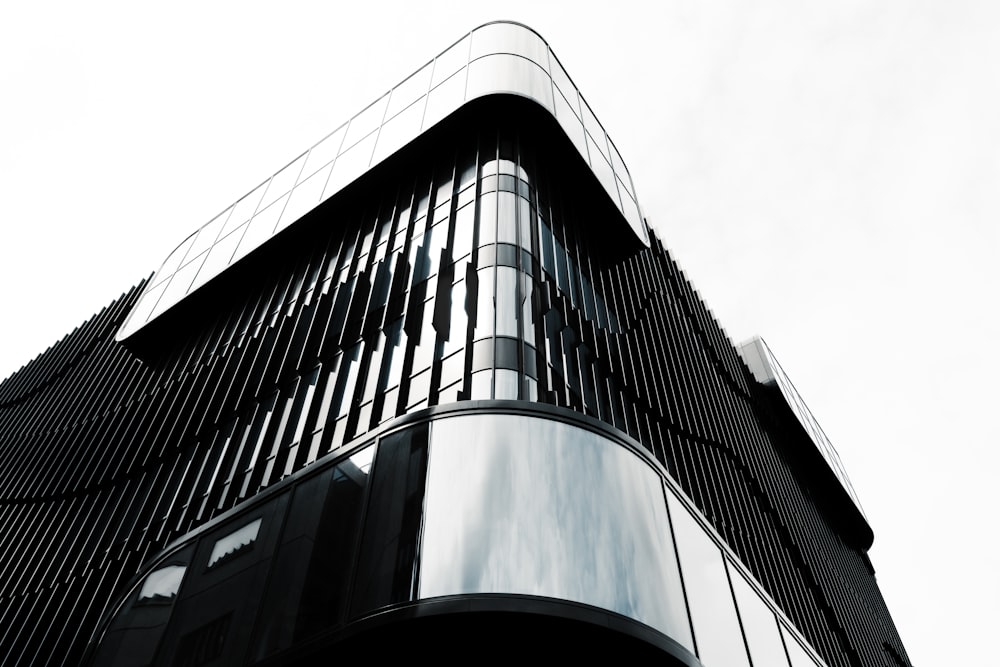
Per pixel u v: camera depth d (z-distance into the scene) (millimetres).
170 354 33312
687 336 37438
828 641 31953
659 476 15680
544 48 34219
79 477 28234
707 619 13797
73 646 19375
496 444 13789
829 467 53875
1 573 25203
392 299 22688
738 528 27922
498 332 18250
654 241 44500
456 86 30547
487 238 21844
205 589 14211
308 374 23266
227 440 23453
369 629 11031
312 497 14570
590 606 11430
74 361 40656
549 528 12516
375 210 29719
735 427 36719
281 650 11688
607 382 22172
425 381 18500
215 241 38312
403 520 12703
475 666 11469
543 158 28594
